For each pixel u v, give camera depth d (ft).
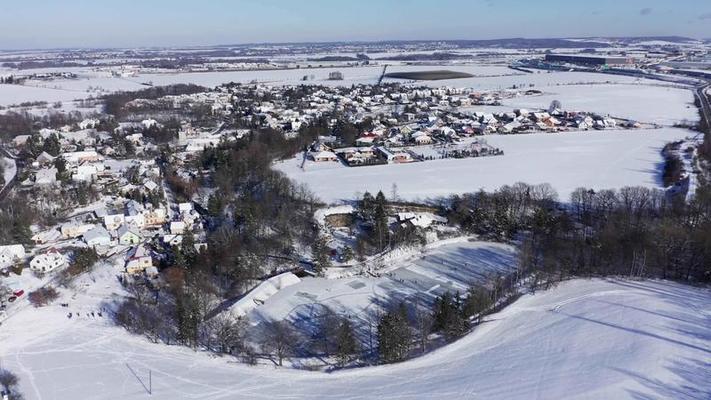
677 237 392.68
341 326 308.60
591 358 283.79
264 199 526.16
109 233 467.11
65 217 518.37
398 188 599.57
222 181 580.30
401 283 386.93
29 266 407.44
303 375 277.85
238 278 385.91
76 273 396.57
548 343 301.63
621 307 339.77
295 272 404.77
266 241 443.32
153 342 309.42
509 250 441.68
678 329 310.04
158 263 412.77
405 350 295.28
